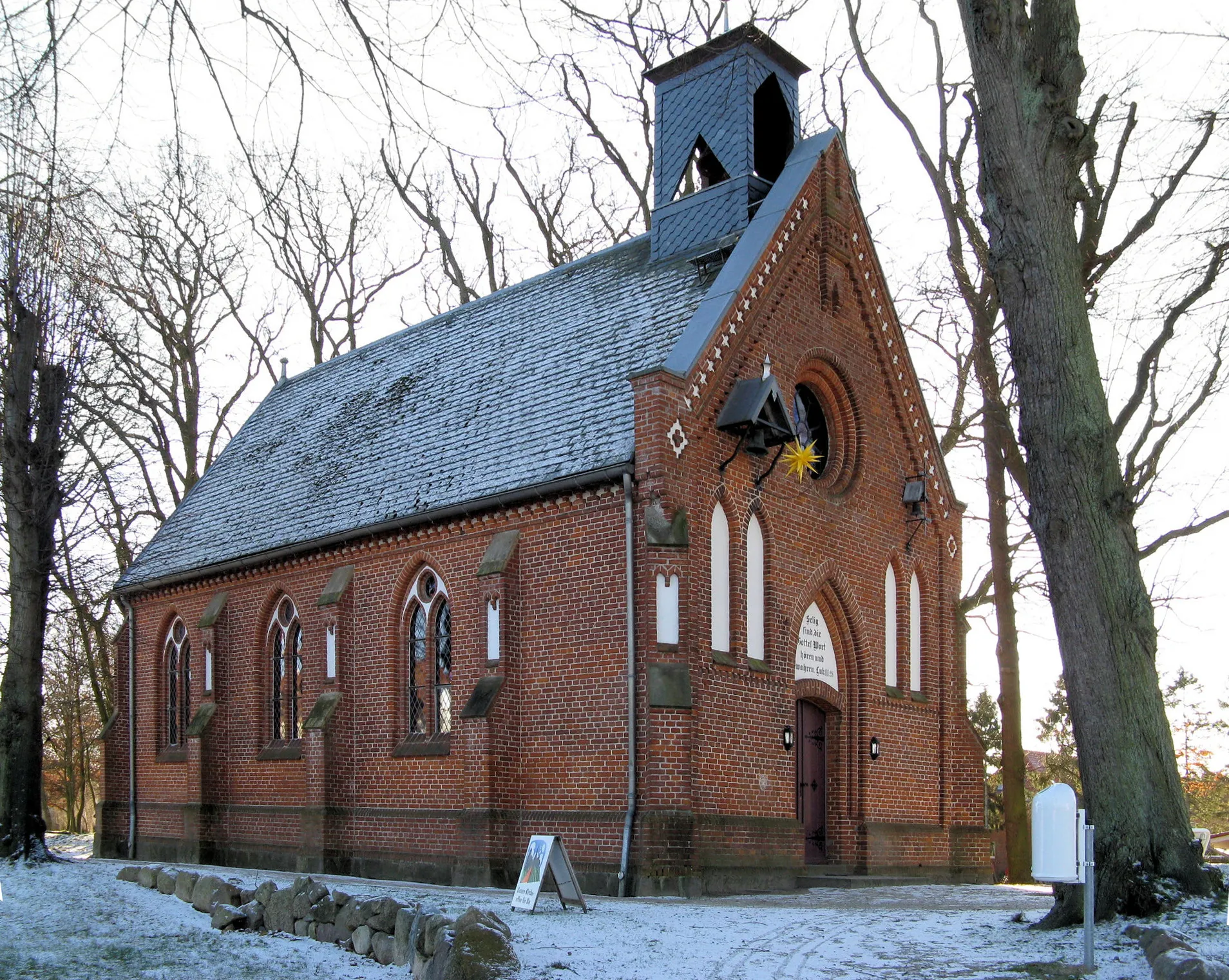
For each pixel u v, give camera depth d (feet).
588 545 66.90
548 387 77.56
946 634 85.35
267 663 90.74
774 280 73.72
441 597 76.54
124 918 49.80
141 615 104.99
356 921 43.19
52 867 74.18
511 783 68.08
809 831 74.13
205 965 39.47
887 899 61.93
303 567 87.15
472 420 81.35
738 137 79.41
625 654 64.28
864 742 76.43
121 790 102.94
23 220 27.35
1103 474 45.98
